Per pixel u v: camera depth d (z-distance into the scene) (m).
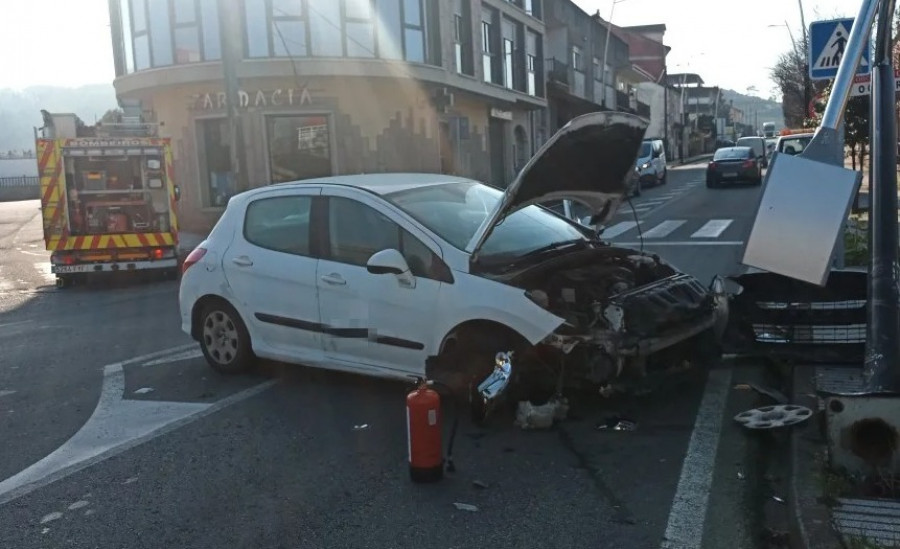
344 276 6.31
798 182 4.57
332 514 4.48
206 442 5.71
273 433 5.82
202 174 25.27
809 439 4.81
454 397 5.81
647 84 78.75
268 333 6.93
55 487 5.05
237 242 7.18
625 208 24.50
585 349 5.37
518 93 36.47
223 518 4.49
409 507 4.52
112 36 26.25
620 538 4.06
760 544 3.94
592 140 5.49
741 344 6.42
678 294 5.99
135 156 15.55
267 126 24.67
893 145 4.95
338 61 24.39
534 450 5.25
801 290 6.31
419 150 27.53
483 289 5.57
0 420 6.55
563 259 5.87
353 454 5.35
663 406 5.95
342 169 25.48
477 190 7.04
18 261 21.20
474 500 4.58
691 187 33.97
